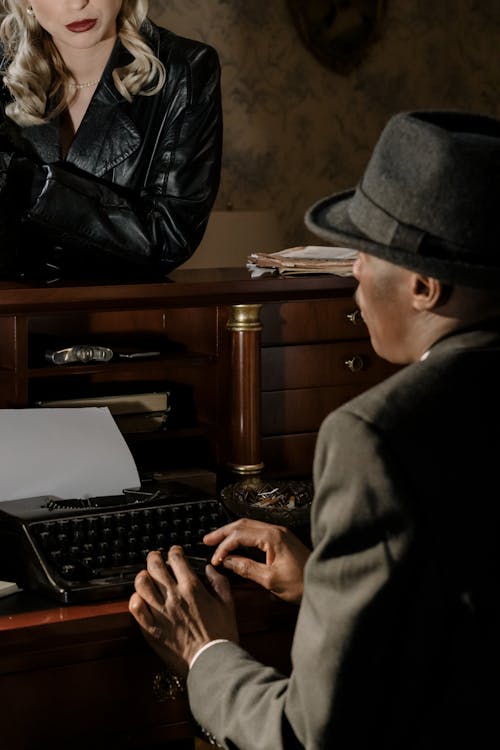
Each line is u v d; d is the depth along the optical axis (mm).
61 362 2131
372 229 1285
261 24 4129
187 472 2252
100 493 2086
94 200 2197
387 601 1211
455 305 1264
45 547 1825
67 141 2281
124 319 2383
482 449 1218
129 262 2252
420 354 1313
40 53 2217
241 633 1827
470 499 1205
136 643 1760
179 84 2271
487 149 1229
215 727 1497
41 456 2057
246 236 3574
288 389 2393
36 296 2016
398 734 1254
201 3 3996
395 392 1243
